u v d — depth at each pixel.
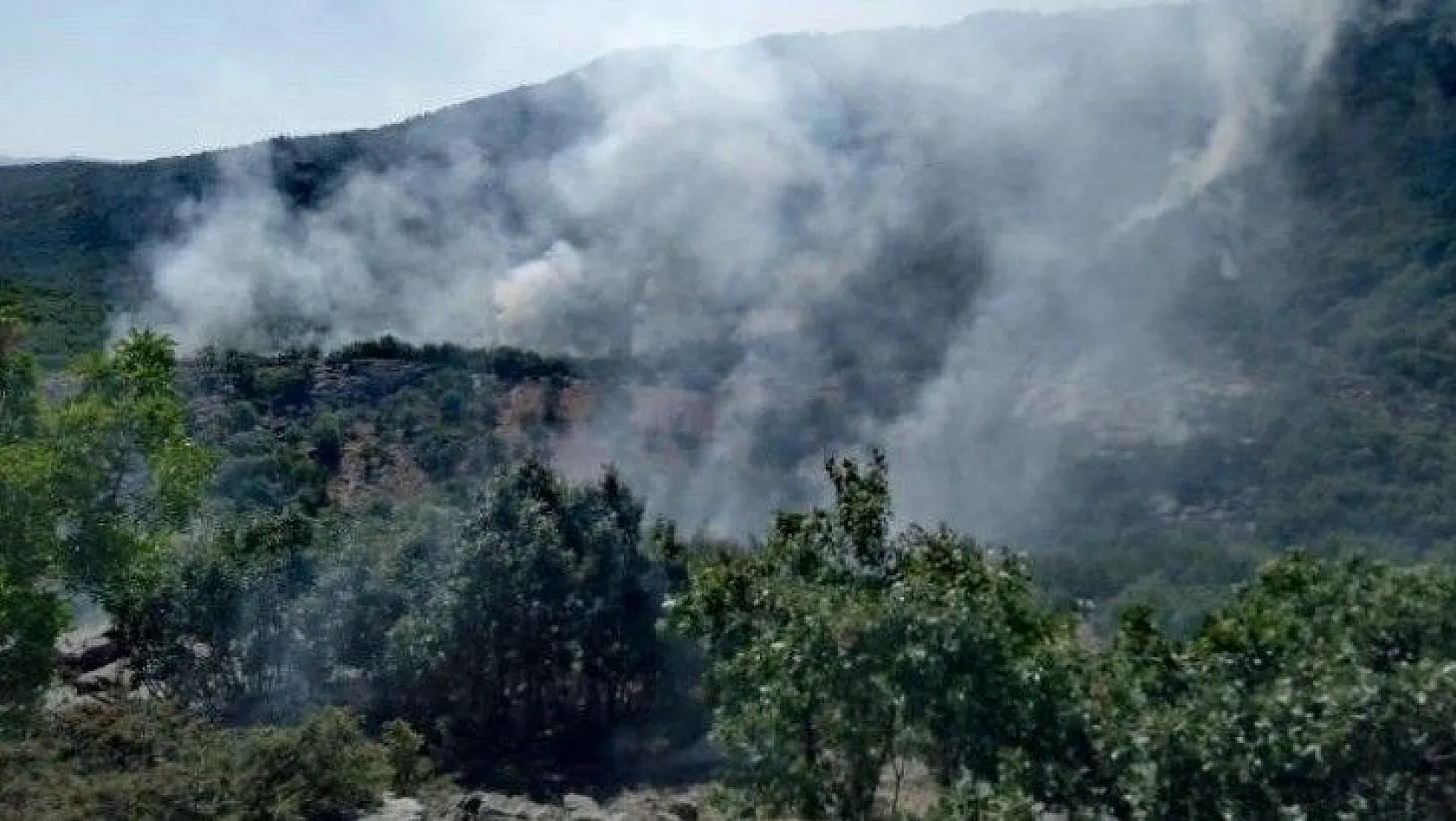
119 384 18.08
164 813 13.99
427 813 16.88
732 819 10.85
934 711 9.45
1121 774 9.20
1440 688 8.74
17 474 15.62
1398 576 11.79
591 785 23.19
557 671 26.31
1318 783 8.68
